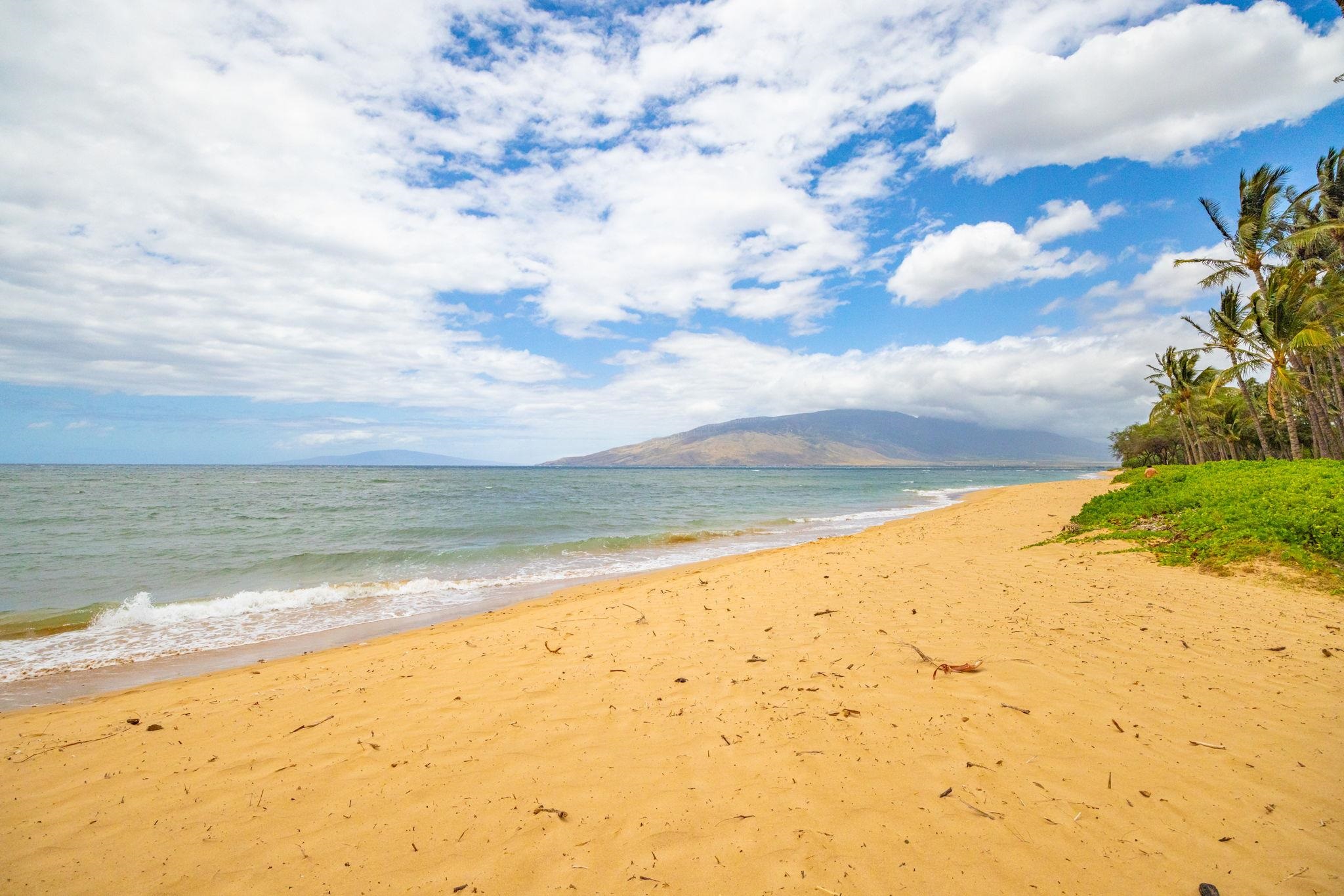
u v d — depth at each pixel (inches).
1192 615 283.0
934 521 861.2
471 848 131.6
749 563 541.0
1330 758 153.1
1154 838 125.6
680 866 122.5
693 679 223.5
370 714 209.2
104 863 132.8
